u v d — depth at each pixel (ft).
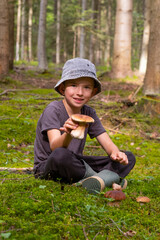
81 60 7.32
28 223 5.47
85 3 61.31
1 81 24.20
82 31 61.16
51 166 7.13
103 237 5.51
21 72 34.27
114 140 14.92
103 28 106.01
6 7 24.66
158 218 6.63
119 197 7.11
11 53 32.40
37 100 20.43
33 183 7.33
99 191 7.19
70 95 7.25
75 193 7.00
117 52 34.22
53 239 5.15
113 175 7.62
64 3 73.46
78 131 5.90
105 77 34.30
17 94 21.75
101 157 8.05
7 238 4.94
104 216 6.26
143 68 46.68
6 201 6.23
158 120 17.78
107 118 17.89
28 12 80.53
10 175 8.50
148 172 10.73
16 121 15.19
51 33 89.86
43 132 7.43
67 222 5.77
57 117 7.46
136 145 14.44
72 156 7.15
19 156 11.54
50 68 55.52
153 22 19.71
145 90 20.61
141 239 5.73
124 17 33.71
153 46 19.75
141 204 7.25
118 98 23.30
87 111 8.12
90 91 7.37
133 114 18.42
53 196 6.57
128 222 6.26
